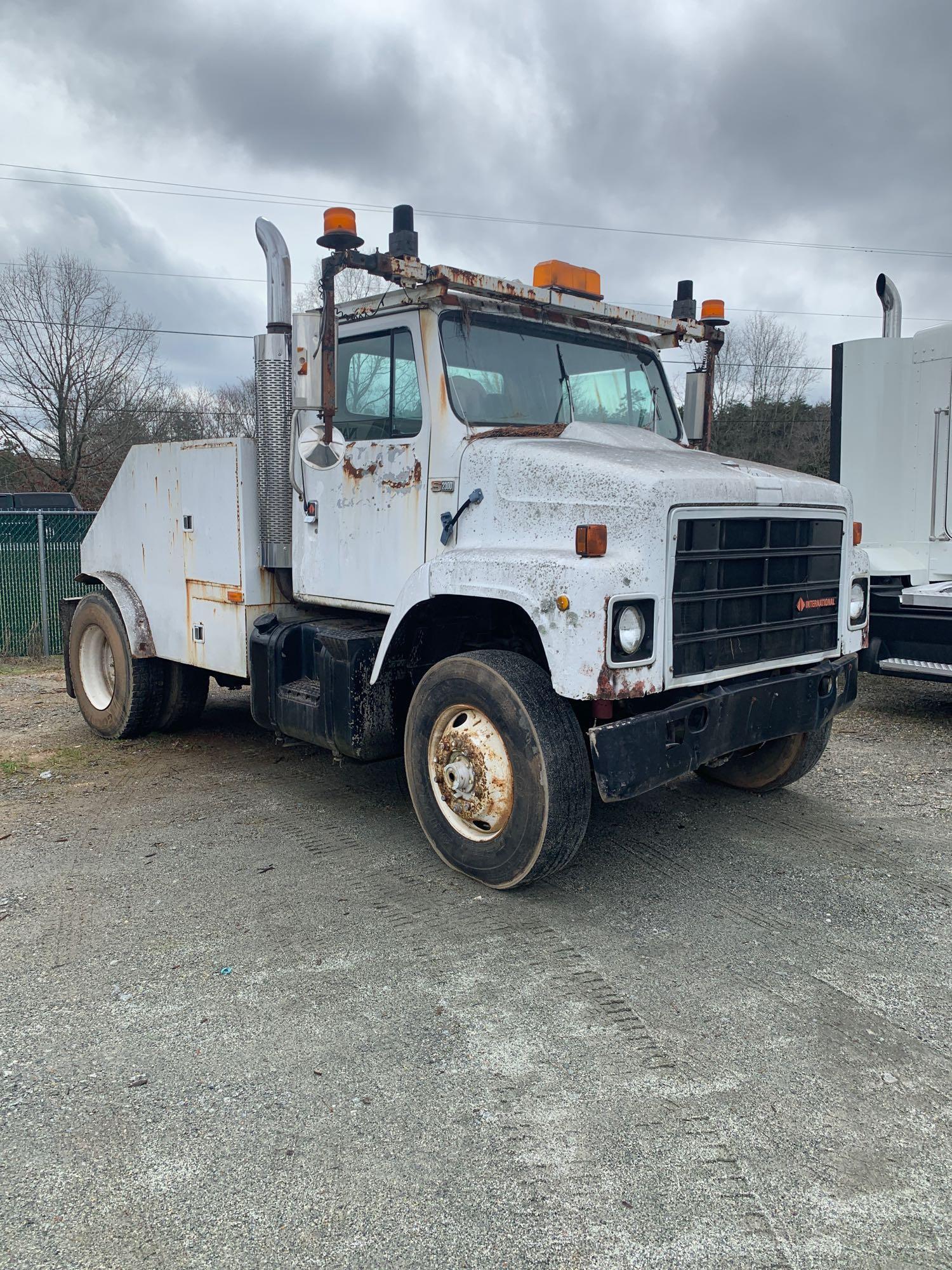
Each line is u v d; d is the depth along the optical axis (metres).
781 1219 2.15
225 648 5.52
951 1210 2.18
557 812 3.67
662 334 5.32
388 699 4.57
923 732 7.01
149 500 6.17
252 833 4.80
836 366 7.89
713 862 4.38
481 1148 2.40
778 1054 2.81
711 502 3.71
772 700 4.09
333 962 3.40
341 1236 2.11
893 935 3.62
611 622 3.38
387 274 4.05
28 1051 2.85
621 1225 2.14
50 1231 2.13
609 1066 2.75
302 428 4.95
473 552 3.96
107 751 6.51
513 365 4.57
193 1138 2.45
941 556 7.39
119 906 3.90
